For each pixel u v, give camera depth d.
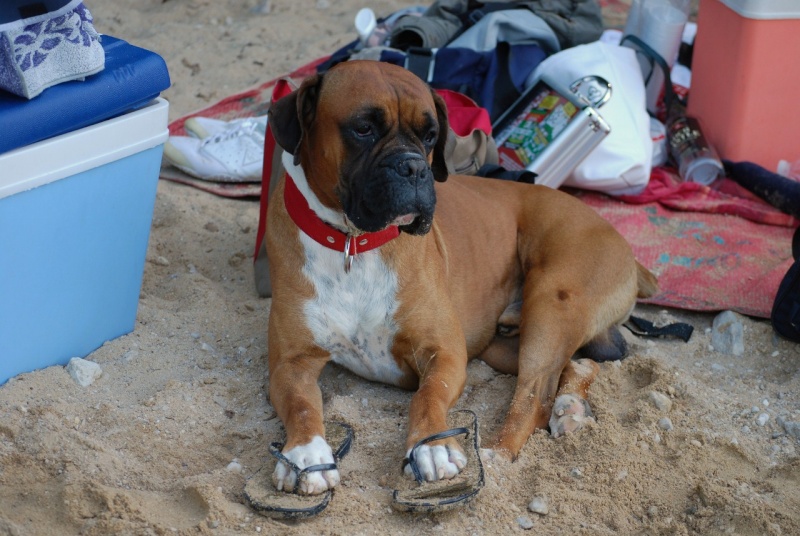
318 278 2.46
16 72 2.34
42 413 2.40
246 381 2.57
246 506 2.27
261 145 3.22
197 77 3.86
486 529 2.27
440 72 3.25
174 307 2.77
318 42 4.14
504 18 3.32
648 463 2.40
